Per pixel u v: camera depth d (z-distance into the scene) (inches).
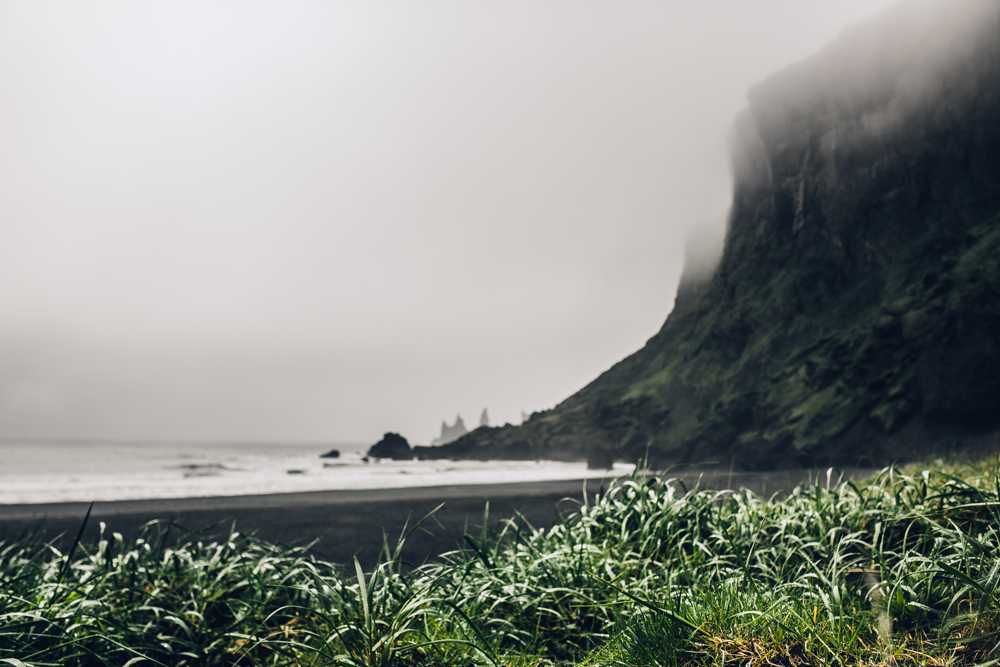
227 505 586.9
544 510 499.2
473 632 113.7
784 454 1360.7
